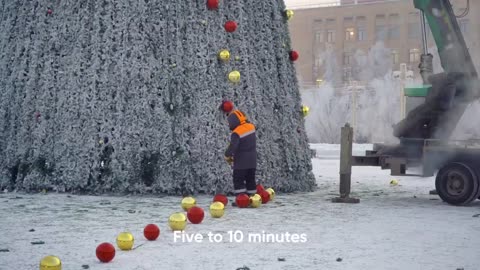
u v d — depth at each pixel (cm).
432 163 1255
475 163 1211
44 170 1322
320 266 674
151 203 1166
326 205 1187
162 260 695
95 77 1301
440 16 1381
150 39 1298
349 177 1251
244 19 1359
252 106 1334
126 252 734
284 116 1420
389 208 1158
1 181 1341
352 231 892
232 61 1332
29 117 1338
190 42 1301
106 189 1284
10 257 700
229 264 678
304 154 1485
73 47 1327
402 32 7844
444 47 1373
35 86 1342
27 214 1020
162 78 1290
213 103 1295
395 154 1338
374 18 8169
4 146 1357
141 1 1304
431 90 1330
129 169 1276
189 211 941
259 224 941
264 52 1397
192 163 1280
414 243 809
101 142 1288
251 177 1205
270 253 738
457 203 1202
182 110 1288
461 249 773
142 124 1280
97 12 1317
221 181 1282
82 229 881
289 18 1510
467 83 1350
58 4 1356
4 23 1398
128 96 1290
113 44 1304
